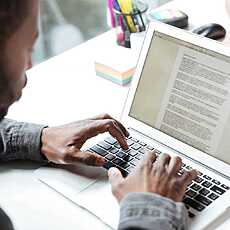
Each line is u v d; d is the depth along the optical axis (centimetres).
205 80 96
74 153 96
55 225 85
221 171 91
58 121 115
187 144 97
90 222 85
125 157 98
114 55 131
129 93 108
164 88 102
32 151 100
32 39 71
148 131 104
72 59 142
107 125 101
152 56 105
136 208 75
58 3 216
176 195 82
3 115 79
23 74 74
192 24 146
